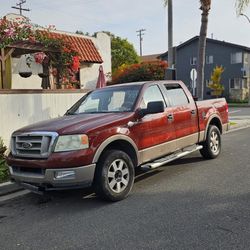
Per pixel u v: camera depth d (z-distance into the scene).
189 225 4.80
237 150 10.16
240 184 6.63
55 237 4.69
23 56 12.85
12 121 9.61
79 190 6.74
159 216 5.18
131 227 4.84
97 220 5.18
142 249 4.19
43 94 10.34
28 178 5.69
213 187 6.51
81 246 4.38
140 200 5.96
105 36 19.77
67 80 11.58
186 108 7.82
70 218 5.34
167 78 12.49
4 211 5.87
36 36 10.78
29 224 5.22
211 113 8.78
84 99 7.53
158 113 6.94
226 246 4.15
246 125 17.92
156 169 8.12
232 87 47.69
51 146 5.53
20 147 5.86
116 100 6.96
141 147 6.46
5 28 10.09
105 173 5.76
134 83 7.27
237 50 46.78
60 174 5.45
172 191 6.38
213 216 5.08
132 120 6.32
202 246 4.18
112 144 6.12
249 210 5.26
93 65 18.52
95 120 6.01
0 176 7.34
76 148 5.50
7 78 11.98
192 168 8.09
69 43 11.48
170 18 15.05
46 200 6.30
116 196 5.90
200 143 8.71
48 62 11.48
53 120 6.34
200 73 15.72
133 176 6.21
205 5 15.18
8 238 4.76
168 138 7.14
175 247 4.19
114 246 4.31
